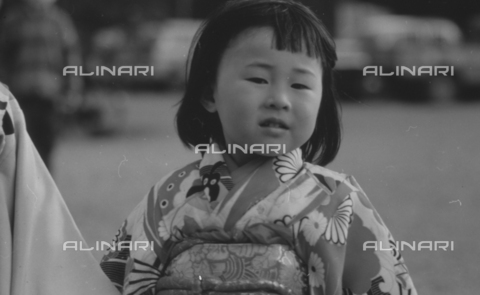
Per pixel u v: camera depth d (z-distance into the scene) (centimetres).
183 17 2122
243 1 228
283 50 218
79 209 645
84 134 1188
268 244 219
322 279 220
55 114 671
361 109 1605
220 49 226
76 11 1884
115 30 1911
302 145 247
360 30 1877
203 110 243
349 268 230
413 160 928
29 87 655
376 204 680
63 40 679
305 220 221
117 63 1644
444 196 714
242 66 220
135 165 882
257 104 219
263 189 223
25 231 221
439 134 1188
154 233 232
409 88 1714
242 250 219
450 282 457
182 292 218
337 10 2284
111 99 1209
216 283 215
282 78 219
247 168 226
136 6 1975
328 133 246
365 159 934
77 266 228
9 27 666
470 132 1211
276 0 227
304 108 220
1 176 224
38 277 223
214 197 225
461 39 1772
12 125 226
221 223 222
